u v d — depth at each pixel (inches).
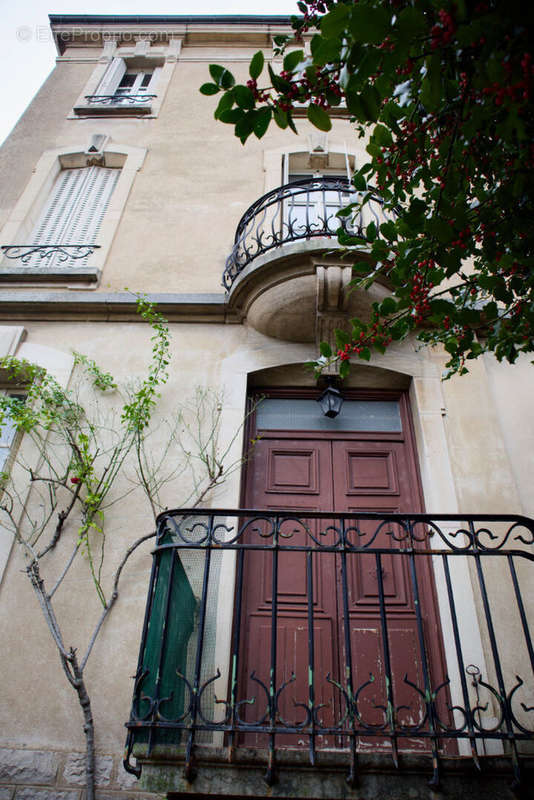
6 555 143.2
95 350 181.3
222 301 184.9
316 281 164.7
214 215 224.8
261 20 320.5
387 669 95.9
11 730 122.5
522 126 63.8
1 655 130.7
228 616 133.2
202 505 149.1
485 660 127.0
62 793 115.4
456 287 107.6
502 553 103.8
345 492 164.1
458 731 91.4
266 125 77.2
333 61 76.7
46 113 282.0
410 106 86.5
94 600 137.4
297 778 90.2
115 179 254.4
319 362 121.1
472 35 61.1
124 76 315.0
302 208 227.8
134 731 96.6
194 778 90.5
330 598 146.9
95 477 152.1
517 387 170.9
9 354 177.3
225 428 161.8
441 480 151.8
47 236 229.6
